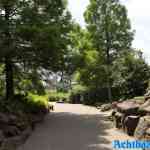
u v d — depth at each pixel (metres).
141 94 30.70
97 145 12.89
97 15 36.16
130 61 32.66
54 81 23.23
